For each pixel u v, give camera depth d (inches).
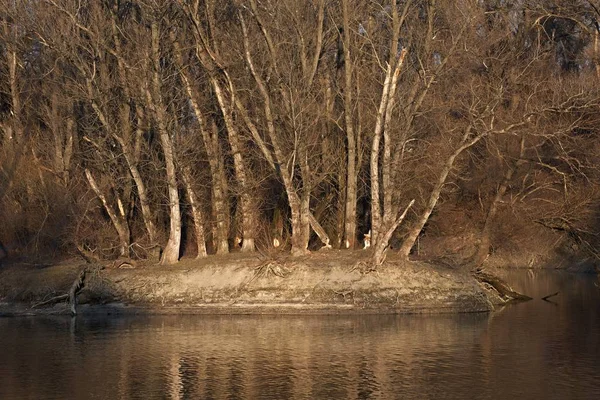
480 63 2368.4
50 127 2490.2
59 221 2421.3
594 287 2664.9
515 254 2721.5
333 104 2460.6
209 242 2596.0
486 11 2442.2
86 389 1395.2
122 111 2423.7
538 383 1397.6
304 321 2039.9
